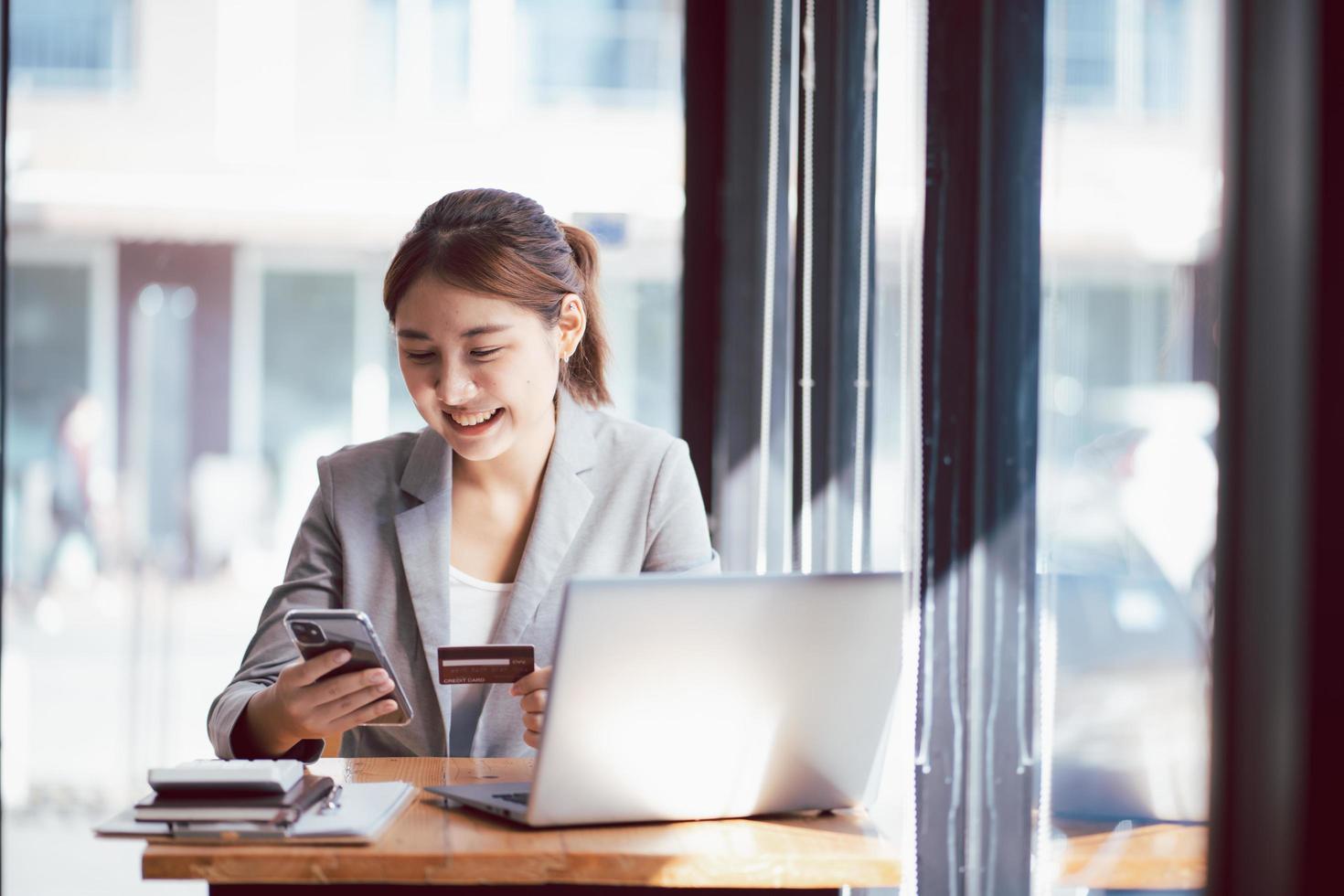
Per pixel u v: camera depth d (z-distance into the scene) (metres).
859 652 1.25
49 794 4.32
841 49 1.96
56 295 6.64
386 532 1.74
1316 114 0.71
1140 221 1.02
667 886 1.16
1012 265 1.26
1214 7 0.90
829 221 2.04
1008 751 1.26
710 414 2.63
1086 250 1.12
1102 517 1.10
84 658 5.99
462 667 1.37
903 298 1.49
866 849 1.17
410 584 1.70
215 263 6.68
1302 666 0.72
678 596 1.17
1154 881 0.99
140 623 6.41
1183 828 0.95
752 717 1.23
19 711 5.18
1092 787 1.12
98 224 6.58
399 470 1.79
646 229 4.98
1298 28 0.73
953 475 1.30
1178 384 0.96
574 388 1.86
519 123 6.20
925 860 1.33
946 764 1.31
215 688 5.61
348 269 6.69
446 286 1.59
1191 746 0.94
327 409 6.80
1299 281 0.72
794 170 2.18
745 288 2.52
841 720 1.26
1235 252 0.78
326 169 6.41
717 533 2.58
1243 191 0.77
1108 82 1.08
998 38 1.27
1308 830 0.71
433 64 6.27
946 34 1.30
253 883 1.17
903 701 1.44
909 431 1.43
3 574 2.32
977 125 1.29
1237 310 0.78
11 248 6.57
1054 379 1.19
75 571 6.63
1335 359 0.71
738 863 1.14
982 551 1.29
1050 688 1.21
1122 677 1.06
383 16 6.29
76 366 6.68
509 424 1.65
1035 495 1.24
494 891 1.21
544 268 1.66
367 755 1.71
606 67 6.15
